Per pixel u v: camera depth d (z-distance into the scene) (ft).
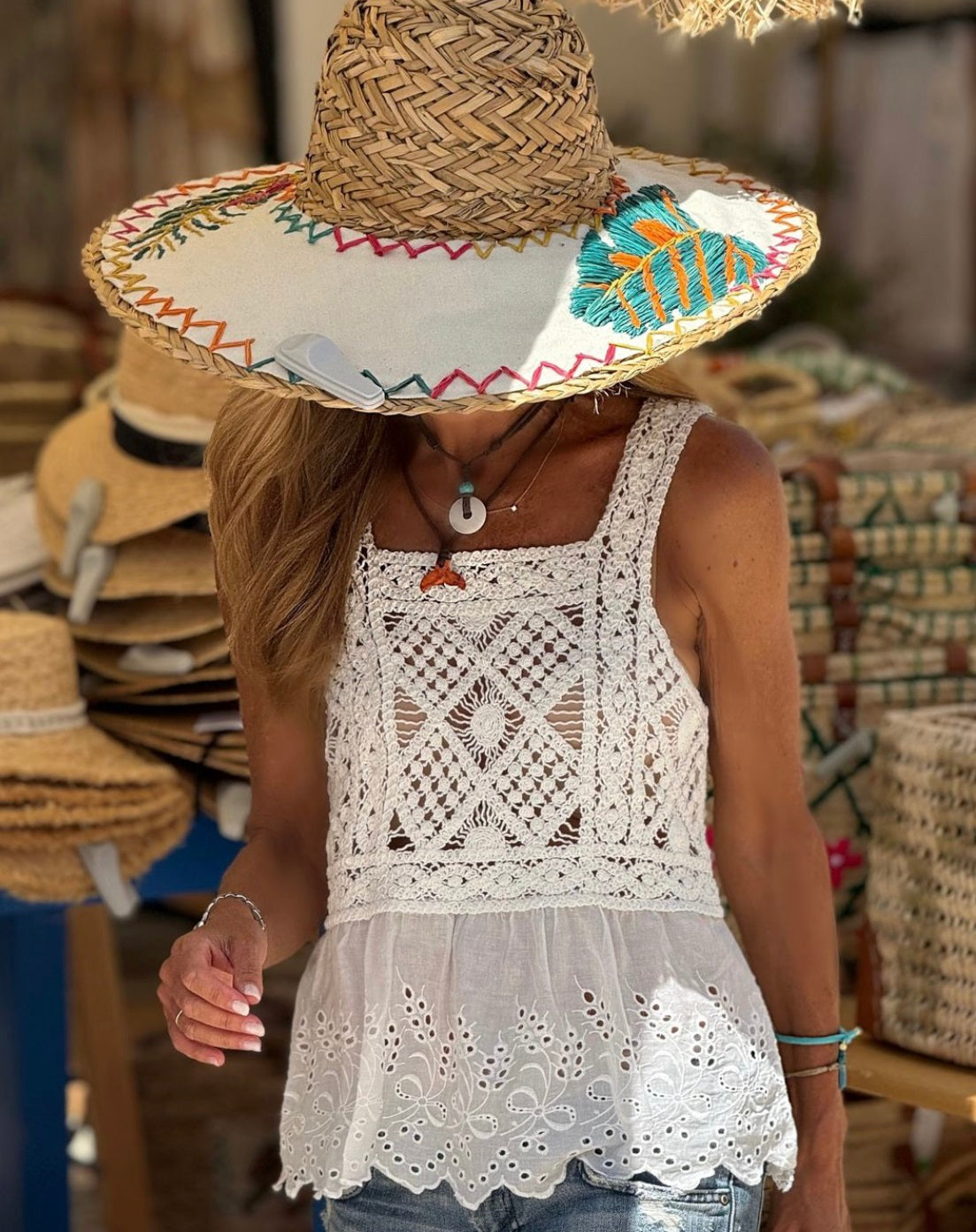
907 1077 6.80
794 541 8.34
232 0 17.48
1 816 7.25
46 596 9.51
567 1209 5.05
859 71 26.25
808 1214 5.76
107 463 9.13
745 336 23.80
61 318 14.02
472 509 5.44
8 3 17.01
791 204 5.78
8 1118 9.48
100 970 10.63
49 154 17.30
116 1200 10.71
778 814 5.67
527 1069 5.04
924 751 6.98
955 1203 8.59
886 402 13.48
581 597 5.30
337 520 5.68
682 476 5.35
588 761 5.23
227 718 7.90
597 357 4.93
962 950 6.84
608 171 5.47
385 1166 5.18
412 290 5.13
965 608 8.56
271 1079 11.16
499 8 5.15
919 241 26.08
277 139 19.03
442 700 5.33
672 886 5.27
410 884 5.26
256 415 5.83
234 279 5.32
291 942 5.88
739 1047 5.22
